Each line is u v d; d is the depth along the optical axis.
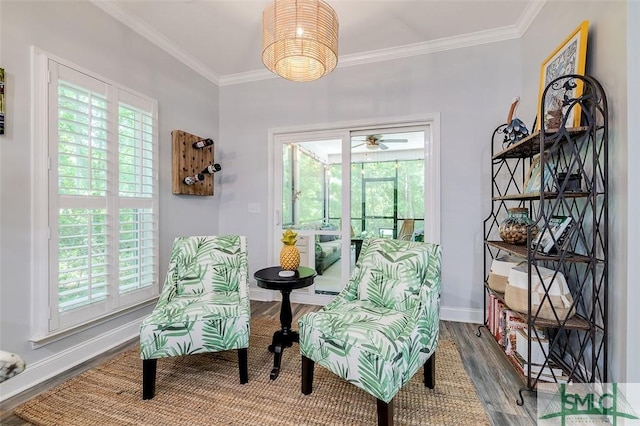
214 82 3.58
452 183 2.86
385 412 1.29
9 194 1.75
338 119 3.22
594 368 1.53
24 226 1.81
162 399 1.64
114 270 2.29
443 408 1.56
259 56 3.14
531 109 2.45
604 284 1.52
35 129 1.85
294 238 2.26
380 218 3.23
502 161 2.56
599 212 1.60
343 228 3.28
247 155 3.58
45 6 1.92
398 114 3.01
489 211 2.74
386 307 1.76
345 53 3.07
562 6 2.01
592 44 1.69
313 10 1.80
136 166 2.53
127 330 2.47
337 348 1.43
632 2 1.40
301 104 3.36
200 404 1.60
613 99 1.52
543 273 1.78
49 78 1.90
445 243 2.88
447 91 2.86
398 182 3.17
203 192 3.33
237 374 1.89
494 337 2.31
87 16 2.17
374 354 1.31
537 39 2.36
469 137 2.80
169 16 2.48
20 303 1.79
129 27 2.51
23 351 1.80
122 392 1.71
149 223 2.66
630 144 1.42
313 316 1.64
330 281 3.36
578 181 1.62
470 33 2.72
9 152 1.75
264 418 1.49
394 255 1.86
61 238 1.95
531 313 1.66
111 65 2.35
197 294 2.12
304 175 3.43
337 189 3.31
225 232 3.66
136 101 2.54
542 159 1.59
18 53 1.79
